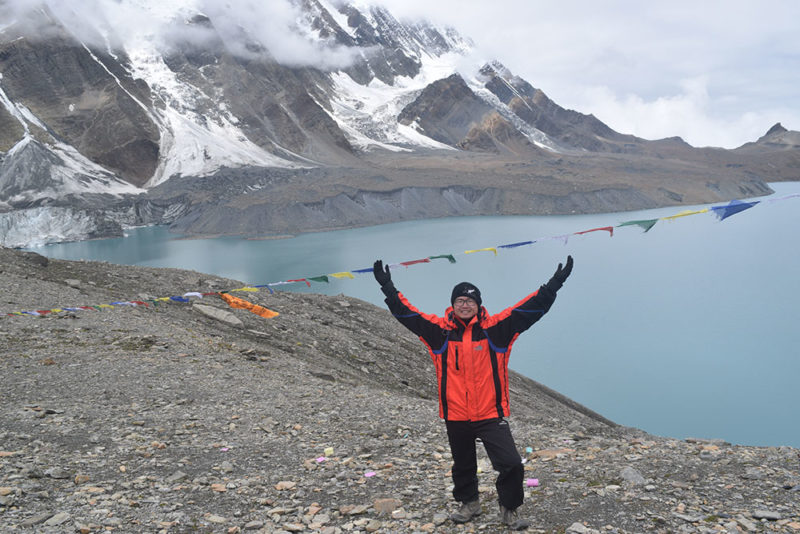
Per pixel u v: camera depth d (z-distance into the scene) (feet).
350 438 28.58
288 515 18.24
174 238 649.61
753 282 436.35
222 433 27.96
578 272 495.82
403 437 29.35
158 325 55.83
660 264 540.11
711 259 563.48
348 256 522.06
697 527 15.57
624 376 223.71
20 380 34.42
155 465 22.68
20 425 26.53
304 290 380.37
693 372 229.04
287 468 23.29
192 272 89.97
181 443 25.86
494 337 15.42
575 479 20.33
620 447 26.18
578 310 351.25
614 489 18.72
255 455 24.84
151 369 39.29
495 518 17.03
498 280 444.14
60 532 16.01
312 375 47.55
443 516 17.38
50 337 45.52
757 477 18.99
